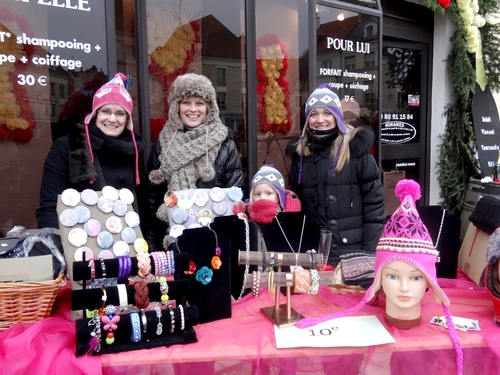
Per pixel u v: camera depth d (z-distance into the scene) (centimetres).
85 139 159
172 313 109
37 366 100
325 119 185
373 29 268
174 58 247
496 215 146
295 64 258
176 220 149
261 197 155
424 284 115
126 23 214
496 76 316
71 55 203
